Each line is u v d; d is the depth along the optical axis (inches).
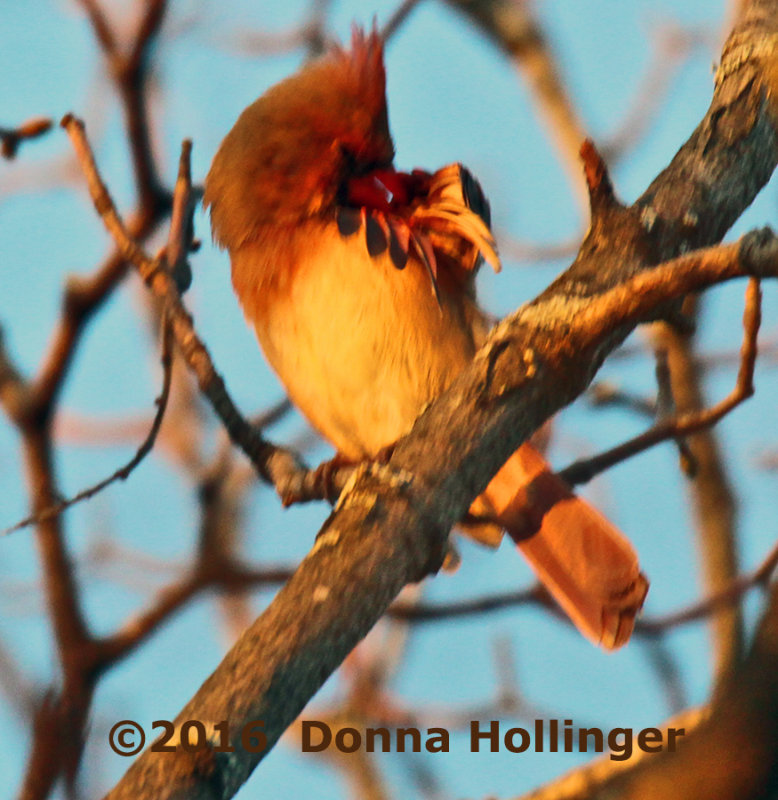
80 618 332.2
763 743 126.4
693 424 278.2
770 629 132.5
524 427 195.6
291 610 178.2
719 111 221.9
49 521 338.6
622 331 205.6
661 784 129.6
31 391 347.9
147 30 335.3
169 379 281.7
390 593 183.3
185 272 292.0
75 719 282.4
